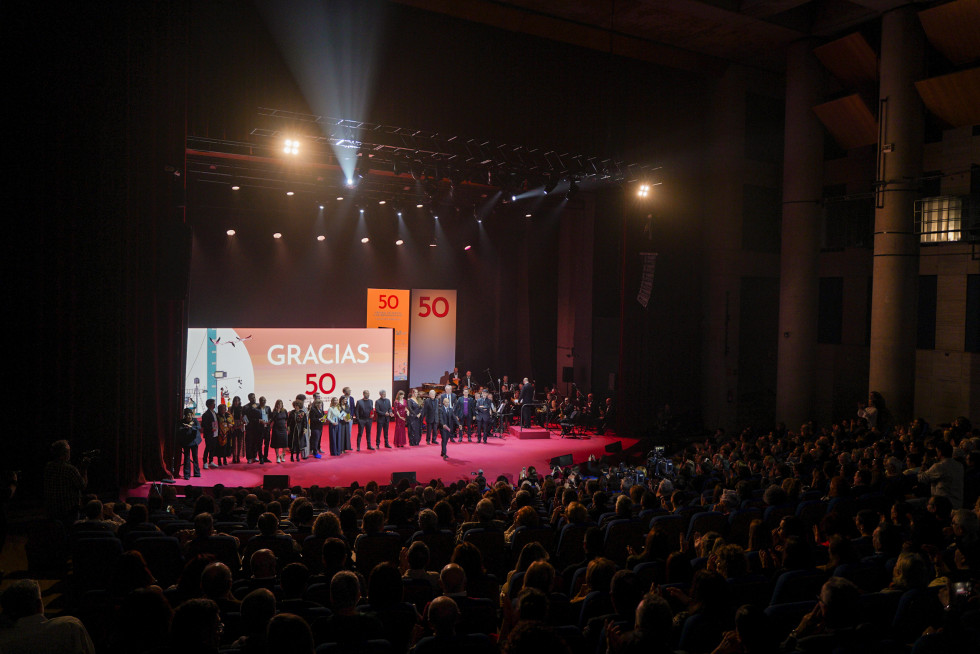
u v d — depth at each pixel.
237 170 18.97
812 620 4.18
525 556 5.44
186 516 9.47
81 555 6.44
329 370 21.44
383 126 17.14
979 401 18.33
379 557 6.83
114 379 13.56
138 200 13.84
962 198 18.59
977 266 18.38
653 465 14.58
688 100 22.56
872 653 3.85
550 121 19.66
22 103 12.65
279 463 17.00
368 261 24.33
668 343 22.84
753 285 23.59
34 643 3.88
